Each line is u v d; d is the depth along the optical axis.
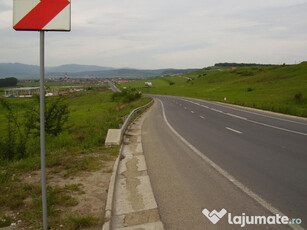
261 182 5.99
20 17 3.35
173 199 5.14
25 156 9.06
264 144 10.39
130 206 4.88
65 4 3.42
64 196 5.01
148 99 53.22
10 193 5.17
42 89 3.49
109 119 18.33
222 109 30.25
